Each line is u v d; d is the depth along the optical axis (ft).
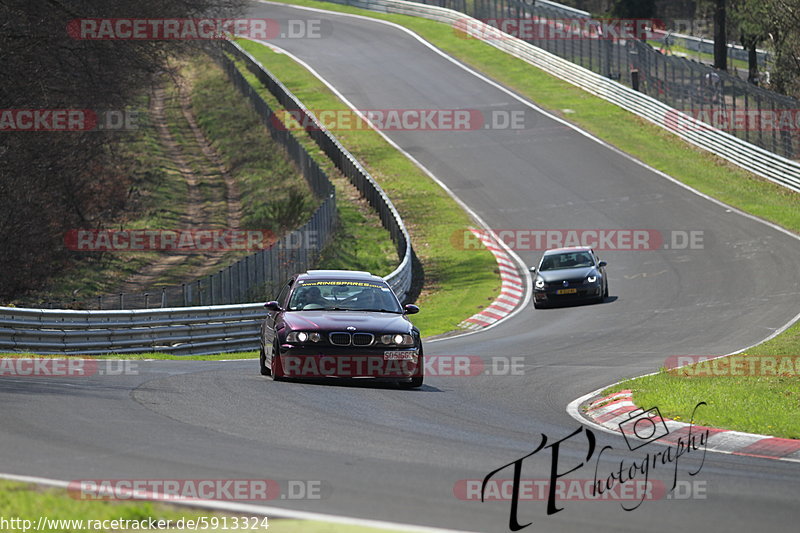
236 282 322.75
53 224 437.17
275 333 178.50
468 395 173.37
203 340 277.85
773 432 137.08
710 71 643.04
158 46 451.12
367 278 195.42
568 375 206.49
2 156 401.49
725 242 447.83
